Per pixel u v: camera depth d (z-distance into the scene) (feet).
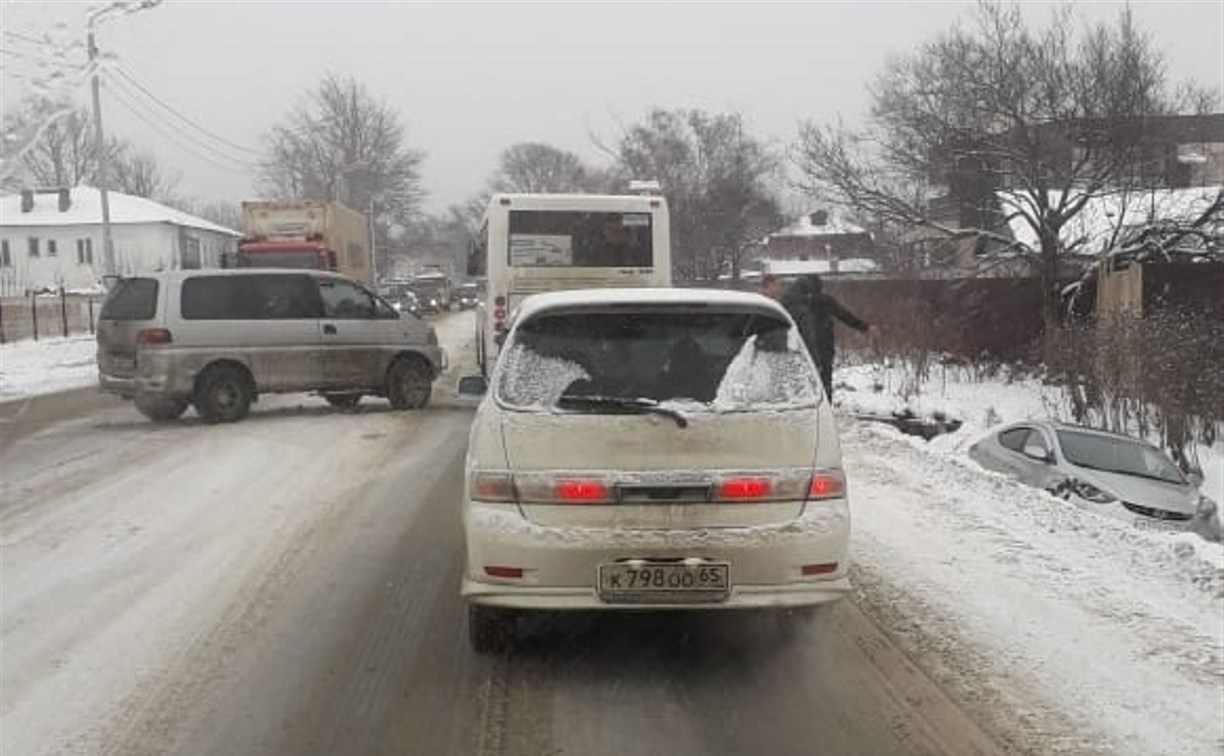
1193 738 14.66
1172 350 51.70
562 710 15.92
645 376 17.24
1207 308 64.28
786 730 15.15
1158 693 16.20
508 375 17.48
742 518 16.56
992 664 17.53
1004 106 78.28
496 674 17.37
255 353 48.55
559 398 17.01
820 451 17.03
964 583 22.06
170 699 16.29
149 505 30.60
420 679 17.15
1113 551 24.43
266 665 17.74
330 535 26.96
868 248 123.44
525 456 16.69
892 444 41.19
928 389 67.82
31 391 68.13
